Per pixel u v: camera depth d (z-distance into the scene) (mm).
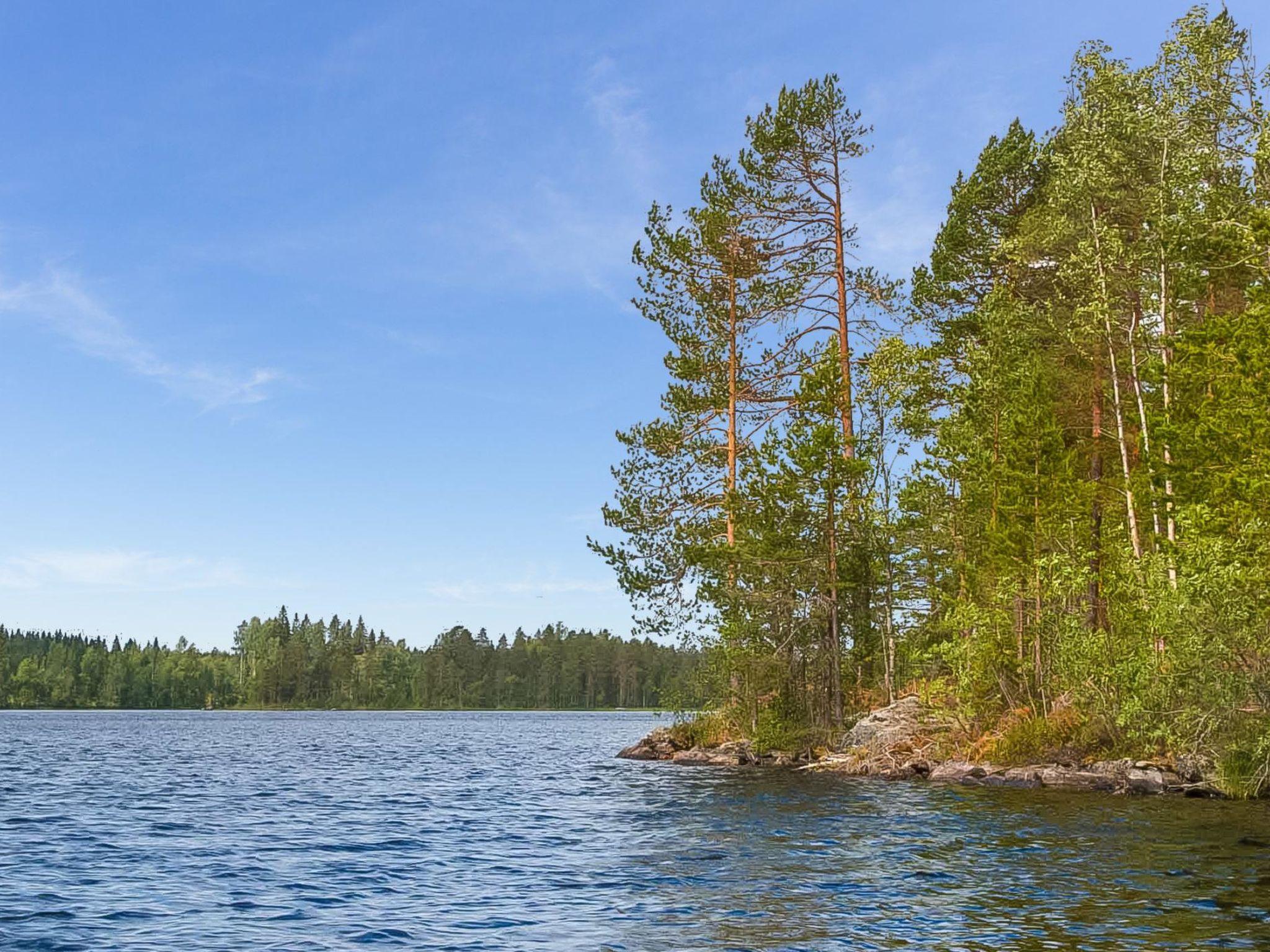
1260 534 27484
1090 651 32375
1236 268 36531
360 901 15547
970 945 12367
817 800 29312
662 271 51312
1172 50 38625
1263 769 26875
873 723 41625
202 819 26312
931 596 45969
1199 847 19328
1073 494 37344
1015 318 43125
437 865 18875
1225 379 31000
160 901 15531
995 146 49281
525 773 43438
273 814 27688
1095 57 40500
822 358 45969
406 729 106938
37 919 14305
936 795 29766
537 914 14531
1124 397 41844
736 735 48656
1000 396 41938
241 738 83438
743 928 13414
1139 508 37688
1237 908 14195
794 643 45062
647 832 23125
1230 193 36719
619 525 49594
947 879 16609
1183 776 29188
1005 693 37406
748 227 50969
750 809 27125
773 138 49438
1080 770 31734
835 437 43812
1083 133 40188
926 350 47844
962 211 49344
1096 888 15719
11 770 43906
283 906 15203
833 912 14359
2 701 189250
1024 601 37906
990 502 42219
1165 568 30188
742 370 51281
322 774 43188
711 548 45062
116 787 36312
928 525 45844
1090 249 38688
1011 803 27281
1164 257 36875
